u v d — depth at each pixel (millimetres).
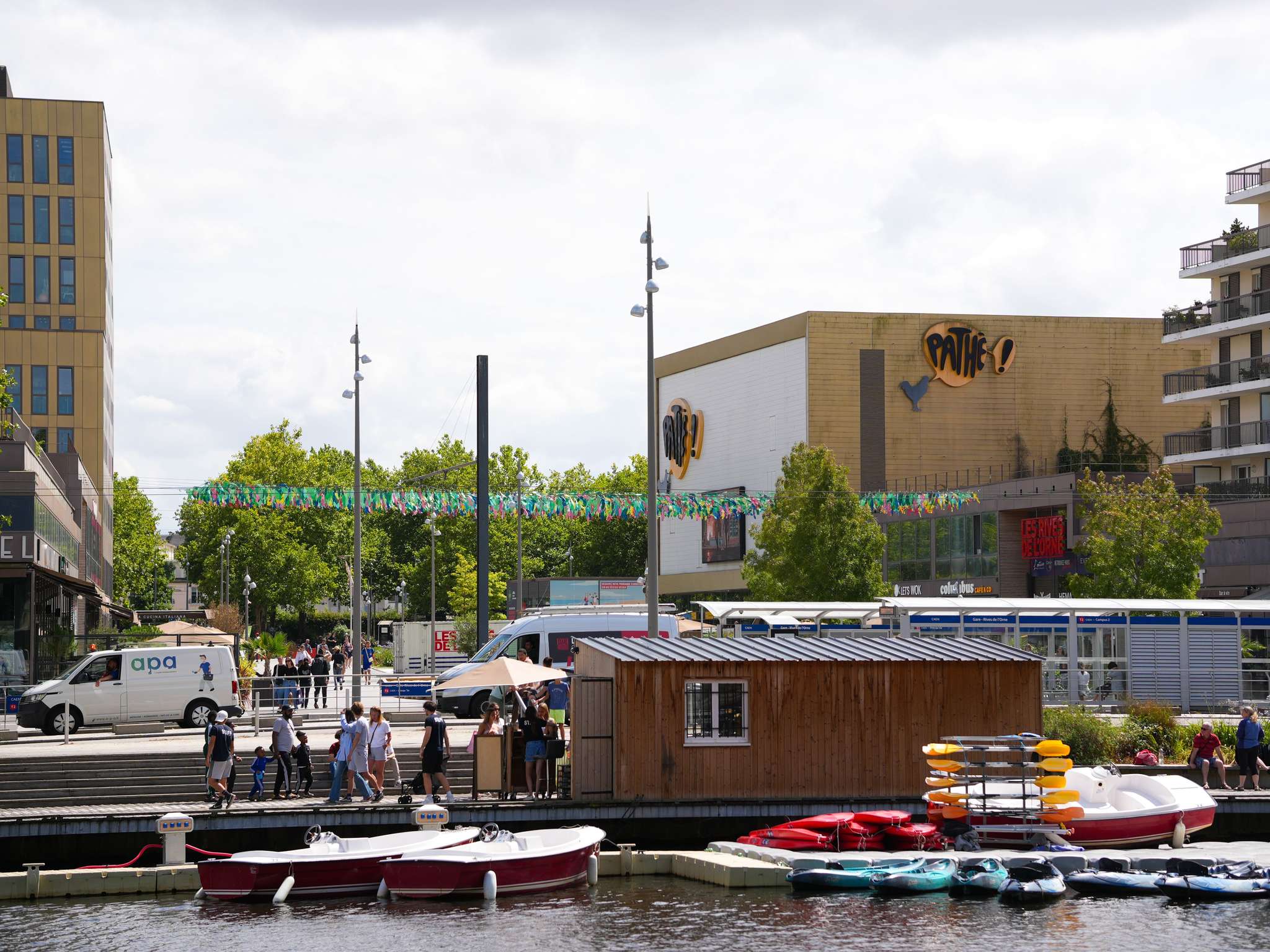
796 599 72625
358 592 50344
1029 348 113312
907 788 33344
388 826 31047
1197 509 64062
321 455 158000
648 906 25875
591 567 143875
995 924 24438
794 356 112500
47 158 108938
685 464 126625
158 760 35031
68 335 105750
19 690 47938
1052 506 87688
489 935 23719
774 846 30016
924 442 111312
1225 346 83438
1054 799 30188
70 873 27297
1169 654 49375
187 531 161500
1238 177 82875
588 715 32438
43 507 68125
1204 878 26797
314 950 22812
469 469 151625
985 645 35219
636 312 38656
